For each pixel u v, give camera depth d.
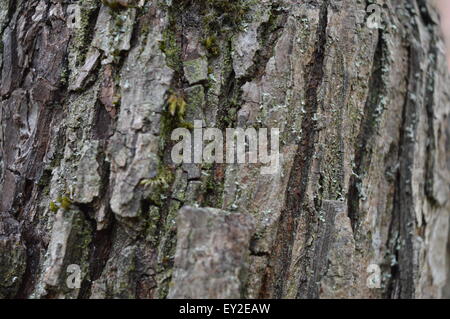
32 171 1.17
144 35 1.12
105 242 1.08
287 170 1.12
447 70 1.62
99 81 1.16
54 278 1.03
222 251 0.96
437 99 1.51
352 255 1.08
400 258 1.33
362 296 1.17
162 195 1.06
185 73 1.13
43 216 1.14
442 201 1.53
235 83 1.17
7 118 1.23
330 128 1.19
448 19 1.78
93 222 1.08
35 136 1.19
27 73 1.24
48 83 1.20
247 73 1.16
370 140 1.28
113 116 1.12
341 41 1.24
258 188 1.09
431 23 1.60
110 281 1.04
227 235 0.97
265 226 1.07
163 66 1.10
